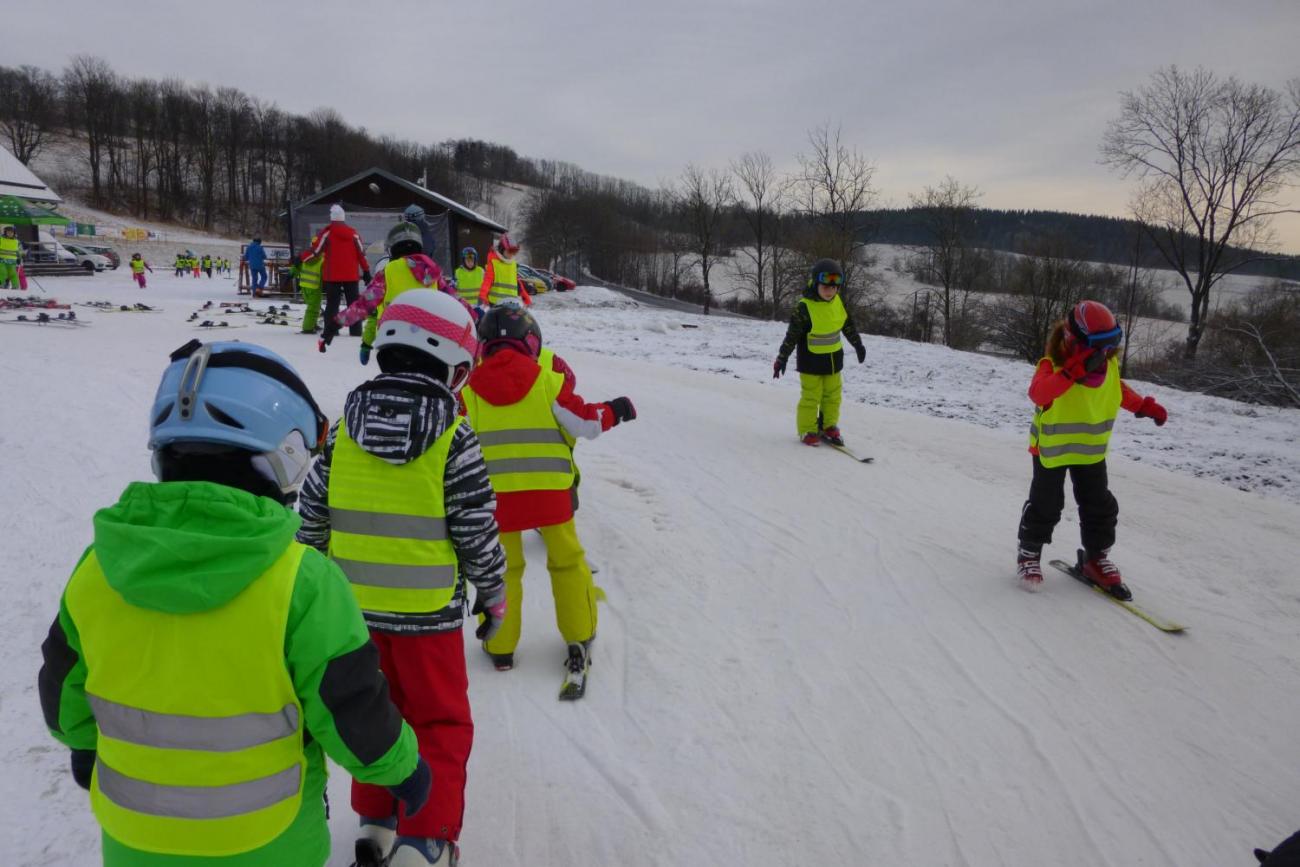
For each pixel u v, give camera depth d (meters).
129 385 8.63
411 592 2.43
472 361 2.58
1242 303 26.16
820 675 3.99
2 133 85.81
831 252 43.09
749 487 6.82
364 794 2.52
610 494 6.48
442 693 2.52
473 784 3.15
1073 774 3.31
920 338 43.31
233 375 1.67
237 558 1.49
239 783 1.57
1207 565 5.54
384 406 2.38
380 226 27.73
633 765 3.29
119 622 1.53
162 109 90.88
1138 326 36.09
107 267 39.03
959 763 3.36
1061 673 4.07
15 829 2.68
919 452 8.23
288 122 100.94
